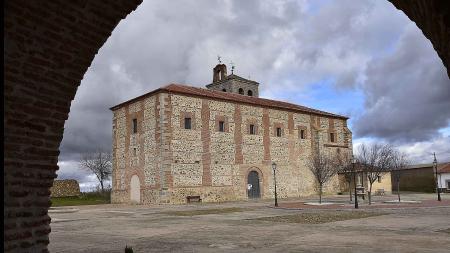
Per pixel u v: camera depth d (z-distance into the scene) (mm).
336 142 49156
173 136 35594
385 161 42875
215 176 37906
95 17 5723
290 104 49906
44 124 5672
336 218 19453
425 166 59469
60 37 5531
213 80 52094
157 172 35281
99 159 69938
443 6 3312
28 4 5031
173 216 22828
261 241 12508
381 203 29953
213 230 15797
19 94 5254
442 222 16719
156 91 35812
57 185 56219
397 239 12219
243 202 36281
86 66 6035
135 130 38438
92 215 24625
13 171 5262
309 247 11094
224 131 39312
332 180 47688
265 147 42188
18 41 5102
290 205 29844
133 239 13617
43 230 5738
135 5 6012
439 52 3934
